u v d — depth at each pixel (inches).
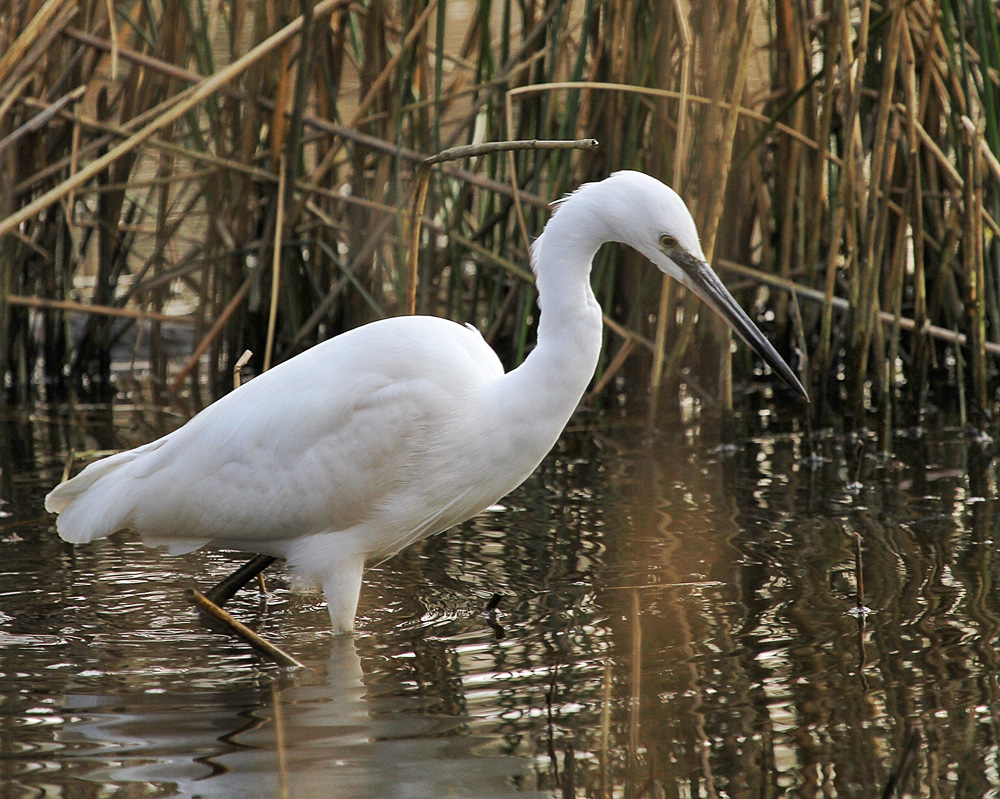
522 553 335.9
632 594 298.5
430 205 527.5
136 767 209.9
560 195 463.2
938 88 486.0
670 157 473.4
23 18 480.1
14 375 553.3
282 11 476.4
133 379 577.6
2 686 249.6
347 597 289.0
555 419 292.7
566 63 506.0
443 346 290.8
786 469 416.5
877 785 198.1
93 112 561.6
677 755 210.8
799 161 511.8
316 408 284.2
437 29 435.2
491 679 247.9
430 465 287.4
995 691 231.5
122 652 271.7
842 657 251.8
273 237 509.7
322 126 481.7
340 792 200.5
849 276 477.7
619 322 535.5
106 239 560.7
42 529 364.8
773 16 554.9
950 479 395.2
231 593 300.7
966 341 502.9
